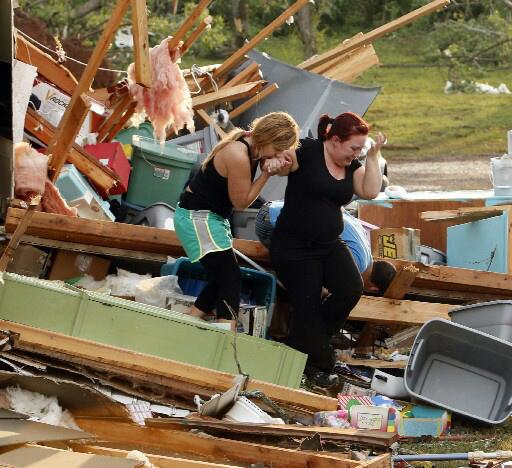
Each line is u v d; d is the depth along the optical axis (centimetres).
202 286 2155
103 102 2617
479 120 6631
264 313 2062
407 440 1773
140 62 2019
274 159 1942
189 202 1986
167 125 2511
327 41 9138
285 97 3095
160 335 1816
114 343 1800
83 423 1595
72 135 2231
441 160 5544
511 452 1647
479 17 8912
